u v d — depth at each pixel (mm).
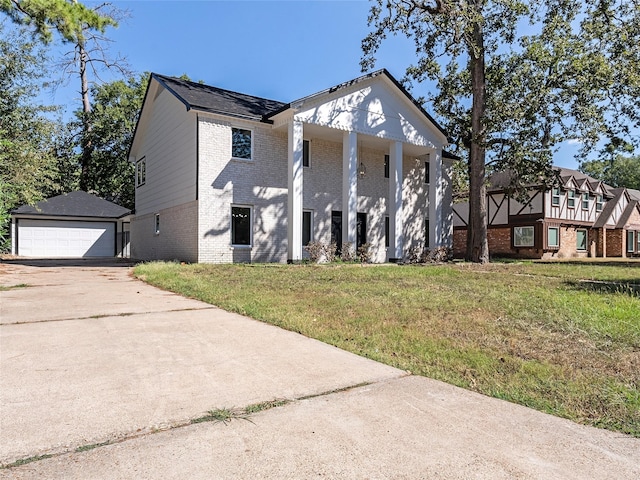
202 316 5504
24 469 1863
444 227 20625
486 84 18094
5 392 2781
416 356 3818
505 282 8992
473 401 2795
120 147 32656
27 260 19516
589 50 15898
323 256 14516
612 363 3600
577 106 15586
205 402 2660
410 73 20078
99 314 5562
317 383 3064
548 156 16141
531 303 6230
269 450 2076
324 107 14414
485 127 16344
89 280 10008
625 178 49719
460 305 6129
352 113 15094
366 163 18047
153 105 18234
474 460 2018
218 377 3150
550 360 3707
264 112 15414
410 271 11016
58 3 11680
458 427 2385
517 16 16500
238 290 7480
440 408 2658
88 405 2580
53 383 2965
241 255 14359
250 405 2633
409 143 16906
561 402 2797
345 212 14914
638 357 3758
